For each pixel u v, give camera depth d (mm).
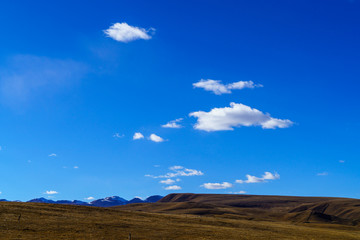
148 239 63719
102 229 69625
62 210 90250
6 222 65688
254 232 85938
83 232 64375
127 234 66875
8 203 93500
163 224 85312
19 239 52906
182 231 76188
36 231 61000
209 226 89938
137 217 94438
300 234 89938
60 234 60281
